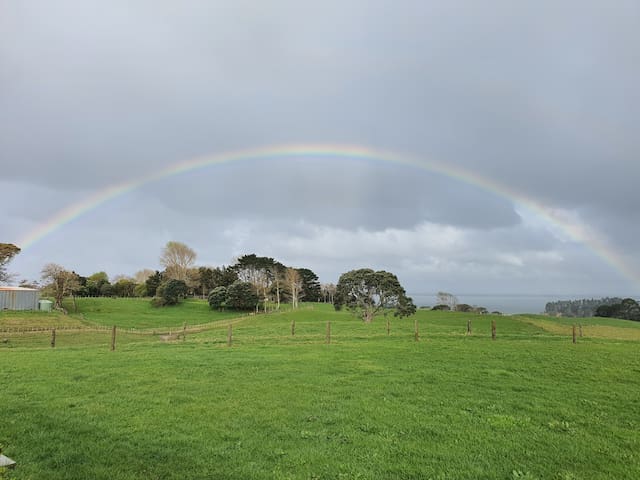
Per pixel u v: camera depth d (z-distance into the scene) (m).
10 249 104.12
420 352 24.97
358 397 14.62
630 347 28.41
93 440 10.34
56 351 26.86
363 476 8.60
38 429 10.98
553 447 10.21
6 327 62.00
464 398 14.55
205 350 26.84
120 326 74.56
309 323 51.31
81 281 125.75
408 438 10.80
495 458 9.59
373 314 68.50
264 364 20.88
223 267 149.75
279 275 137.62
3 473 8.11
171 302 113.25
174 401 14.06
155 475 8.48
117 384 16.38
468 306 113.50
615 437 10.98
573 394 15.16
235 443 10.38
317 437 10.82
